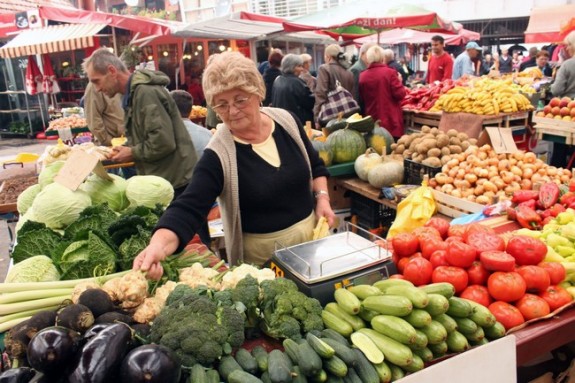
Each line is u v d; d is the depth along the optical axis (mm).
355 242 2211
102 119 6223
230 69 2289
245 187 2512
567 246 2500
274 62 9281
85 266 2174
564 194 3215
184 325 1489
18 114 15070
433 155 4531
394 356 1552
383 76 6852
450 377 1549
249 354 1534
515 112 6324
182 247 2148
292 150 2688
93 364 1298
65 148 4598
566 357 2451
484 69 14492
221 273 2115
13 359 1590
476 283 2055
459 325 1736
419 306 1635
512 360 1685
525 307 1950
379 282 1871
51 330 1385
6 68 14641
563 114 5812
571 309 2049
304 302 1706
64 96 14359
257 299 1710
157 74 3902
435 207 3867
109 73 3926
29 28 12805
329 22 8594
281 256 2117
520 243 2121
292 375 1435
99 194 3092
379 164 4613
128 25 11023
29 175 5445
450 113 6664
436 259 2082
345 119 5566
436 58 10227
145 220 2488
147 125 3766
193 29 9320
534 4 22906
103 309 1682
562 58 11336
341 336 1640
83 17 11781
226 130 2535
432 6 25141
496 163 4191
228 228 2623
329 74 7250
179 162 3994
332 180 5016
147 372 1280
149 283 2041
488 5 23844
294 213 2648
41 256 2264
